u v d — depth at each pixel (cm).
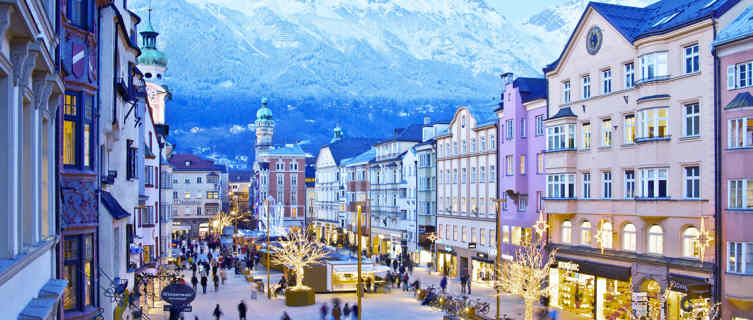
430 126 8244
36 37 1113
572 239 4556
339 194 11594
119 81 2900
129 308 3216
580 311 4431
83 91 2127
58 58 1457
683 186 3572
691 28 3488
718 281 3294
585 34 4438
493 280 5888
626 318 3881
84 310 2091
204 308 4872
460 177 6831
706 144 3403
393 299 5341
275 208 12888
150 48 7375
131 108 3272
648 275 3791
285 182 13538
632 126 3994
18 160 1102
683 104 3581
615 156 4116
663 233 3697
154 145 5281
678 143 3588
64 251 2045
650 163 3744
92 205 2164
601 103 4256
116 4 3234
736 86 3222
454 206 6994
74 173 2075
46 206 1453
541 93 5616
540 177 5322
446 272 7081
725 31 3309
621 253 4019
